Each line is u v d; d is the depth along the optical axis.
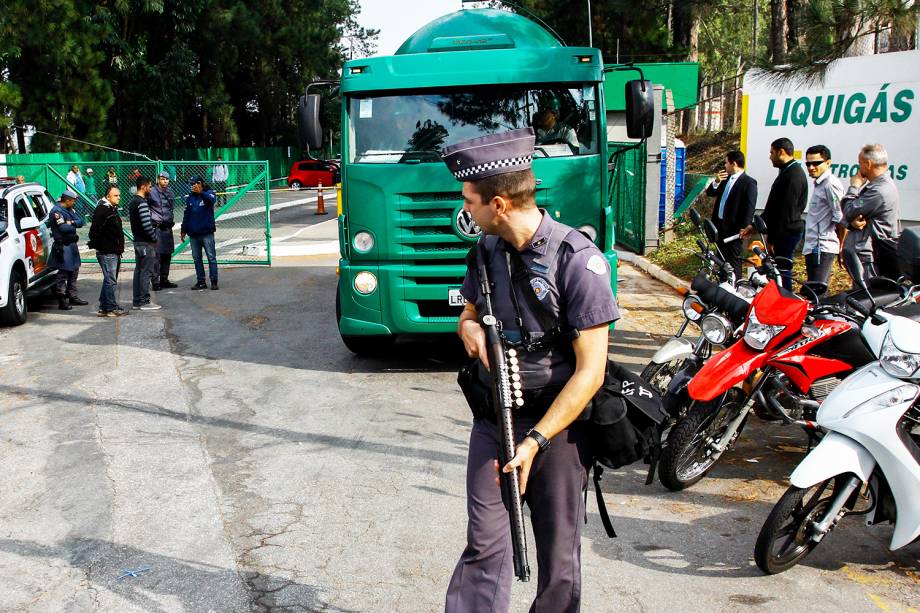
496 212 2.77
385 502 5.00
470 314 3.05
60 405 7.14
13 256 10.50
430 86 7.34
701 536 4.52
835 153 11.70
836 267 11.22
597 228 7.31
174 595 3.97
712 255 5.75
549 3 30.80
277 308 11.45
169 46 40.84
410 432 6.25
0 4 27.47
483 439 2.96
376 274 7.45
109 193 11.03
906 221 10.62
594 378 2.71
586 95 7.30
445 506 4.94
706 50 51.59
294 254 17.39
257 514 4.87
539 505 2.88
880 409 3.88
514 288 2.83
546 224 2.81
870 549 4.36
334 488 5.23
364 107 7.46
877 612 3.74
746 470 5.41
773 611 3.76
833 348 4.85
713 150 29.88
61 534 4.65
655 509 4.87
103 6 35.78
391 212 7.29
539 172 7.11
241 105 53.09
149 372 8.18
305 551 4.39
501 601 2.92
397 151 7.36
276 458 5.77
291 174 48.53
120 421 6.66
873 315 4.13
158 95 38.53
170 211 13.19
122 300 12.61
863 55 11.08
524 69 7.25
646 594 3.91
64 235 11.62
